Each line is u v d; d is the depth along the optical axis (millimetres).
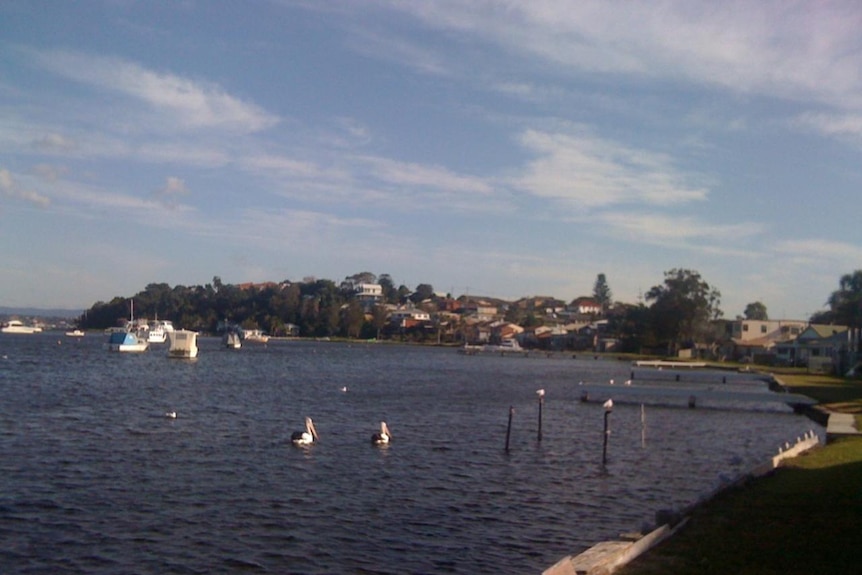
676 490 29469
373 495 27594
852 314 113125
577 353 176750
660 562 15336
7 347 152875
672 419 52562
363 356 156250
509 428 38500
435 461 34438
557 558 21047
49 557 20375
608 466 34281
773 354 133750
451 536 22859
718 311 160375
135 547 21297
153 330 167750
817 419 50719
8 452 33406
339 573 19578
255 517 24344
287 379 84812
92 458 32625
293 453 35250
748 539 16922
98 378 77688
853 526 17922
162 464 31859
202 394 63094
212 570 19688
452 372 106938
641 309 172625
